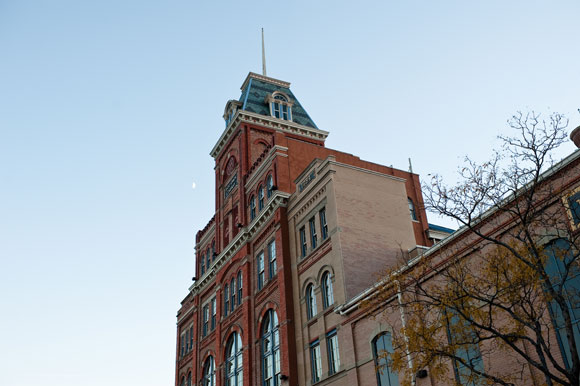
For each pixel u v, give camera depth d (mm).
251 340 35906
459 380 20156
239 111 44469
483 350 17625
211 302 45594
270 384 32938
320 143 46656
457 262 18172
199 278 48625
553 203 18125
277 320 33469
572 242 15453
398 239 31766
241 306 38094
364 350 25781
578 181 17875
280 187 36219
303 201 33719
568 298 16031
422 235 40375
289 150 38000
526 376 17922
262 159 40375
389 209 32531
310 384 29219
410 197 41094
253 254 38375
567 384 13203
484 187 16484
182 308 53031
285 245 34031
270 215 36438
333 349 28359
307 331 30562
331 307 28734
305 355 30266
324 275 30422
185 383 48375
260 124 45188
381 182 33250
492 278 16234
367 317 25969
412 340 16953
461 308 16766
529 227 17672
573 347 13320
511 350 18453
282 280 32812
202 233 51750
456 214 16672
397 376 23469
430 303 17281
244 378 35094
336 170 31750
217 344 40719
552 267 18094
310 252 31859
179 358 51062
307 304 31297
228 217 45125
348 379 26188
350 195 31406
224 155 47938
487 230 20469
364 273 29156
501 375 18578
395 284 19375
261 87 48906
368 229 30891
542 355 13969
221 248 44812
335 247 29578
